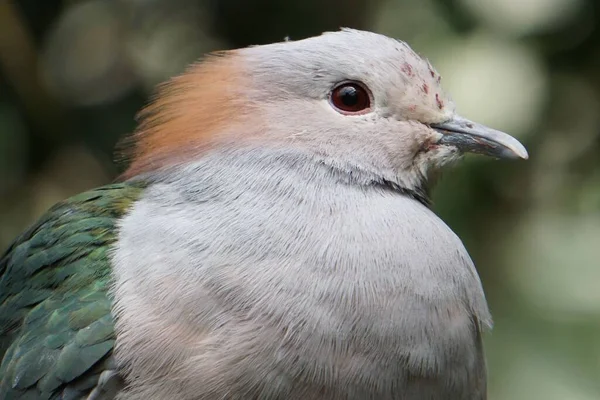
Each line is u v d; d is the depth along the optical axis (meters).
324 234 1.77
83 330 1.76
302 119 1.79
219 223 1.77
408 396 1.76
